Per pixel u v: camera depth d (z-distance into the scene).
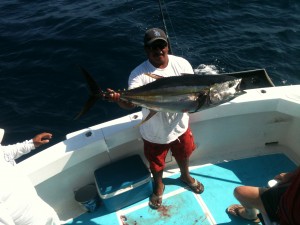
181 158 3.27
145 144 3.13
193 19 9.32
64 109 6.23
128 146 3.46
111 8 10.05
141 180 3.20
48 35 8.67
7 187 2.10
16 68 7.44
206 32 8.77
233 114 3.49
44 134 2.61
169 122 2.94
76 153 3.10
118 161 3.44
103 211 3.33
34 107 6.29
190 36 8.58
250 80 4.32
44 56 7.82
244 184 3.50
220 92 2.63
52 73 7.21
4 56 7.94
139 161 3.42
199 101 2.62
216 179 3.57
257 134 3.80
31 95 6.61
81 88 6.71
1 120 6.02
